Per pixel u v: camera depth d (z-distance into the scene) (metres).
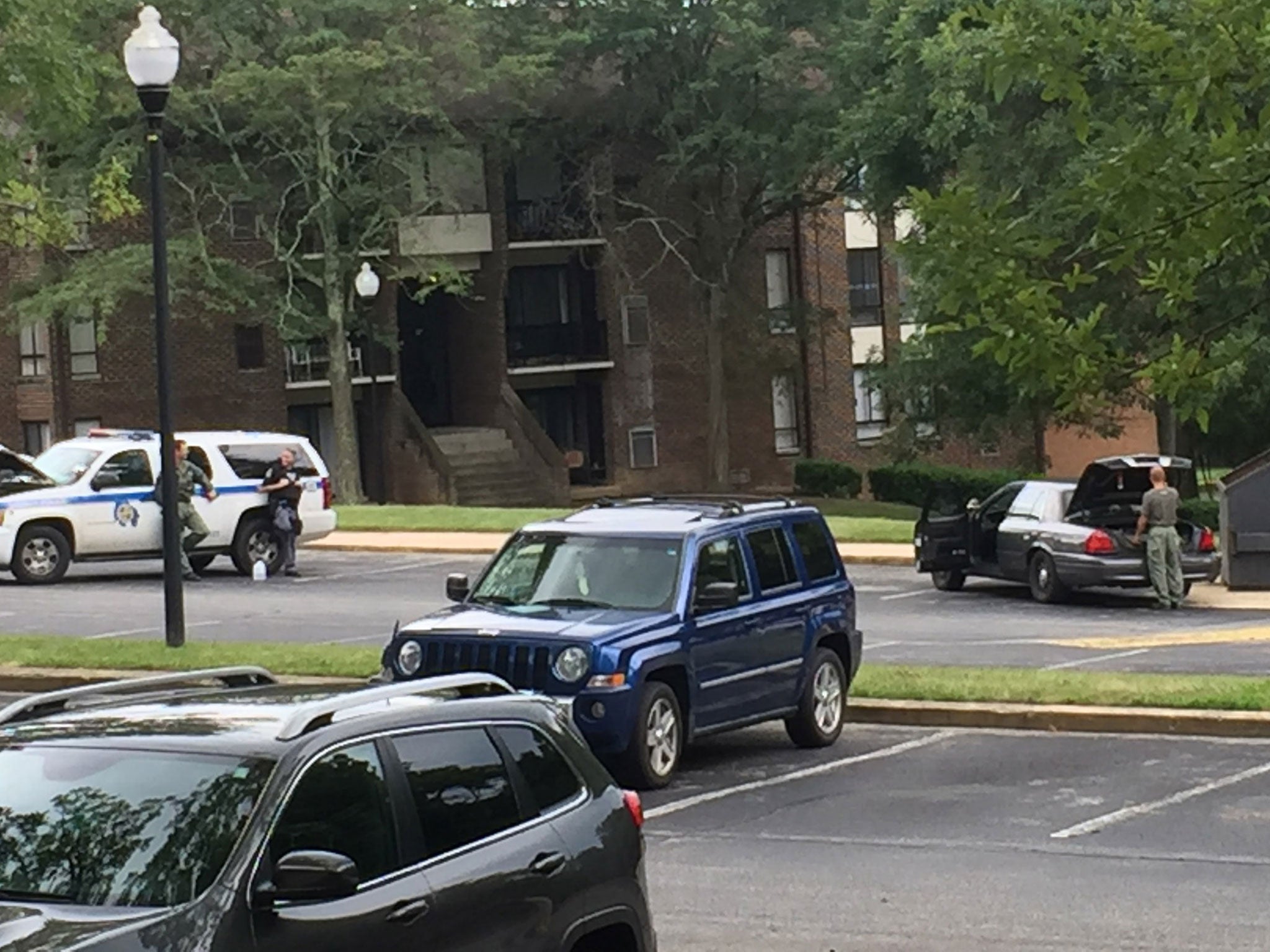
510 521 37.41
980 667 20.08
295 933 6.10
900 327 62.28
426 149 49.41
